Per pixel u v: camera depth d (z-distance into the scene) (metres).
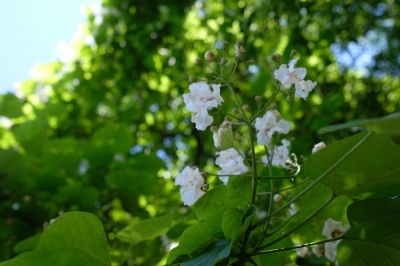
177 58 1.83
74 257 0.42
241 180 0.46
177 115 1.91
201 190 0.46
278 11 1.58
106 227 1.10
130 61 1.88
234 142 0.47
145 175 1.10
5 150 1.02
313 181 0.44
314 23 1.71
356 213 0.44
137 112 1.90
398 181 0.43
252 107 1.19
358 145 0.39
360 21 1.82
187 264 0.41
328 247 0.54
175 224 0.70
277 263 0.52
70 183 1.11
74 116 1.73
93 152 1.16
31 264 0.40
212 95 0.47
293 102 1.12
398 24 1.93
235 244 0.42
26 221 1.01
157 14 1.86
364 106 1.81
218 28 1.75
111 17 1.87
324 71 1.61
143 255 0.91
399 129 0.34
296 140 1.14
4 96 1.21
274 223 0.57
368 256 0.45
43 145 1.19
